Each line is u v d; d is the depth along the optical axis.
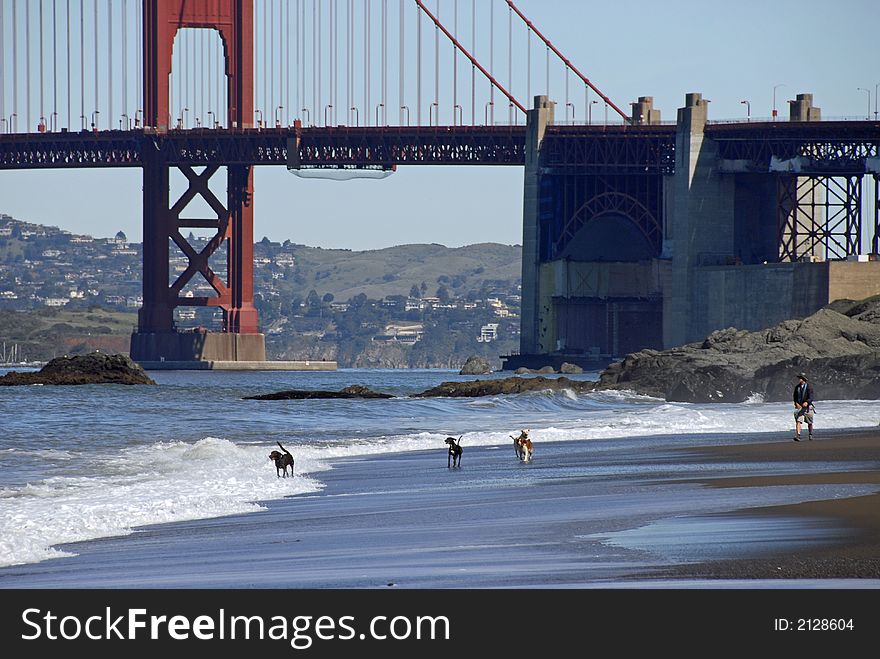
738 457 111.00
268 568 58.78
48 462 120.31
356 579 55.00
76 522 74.50
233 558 62.09
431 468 113.81
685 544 58.94
